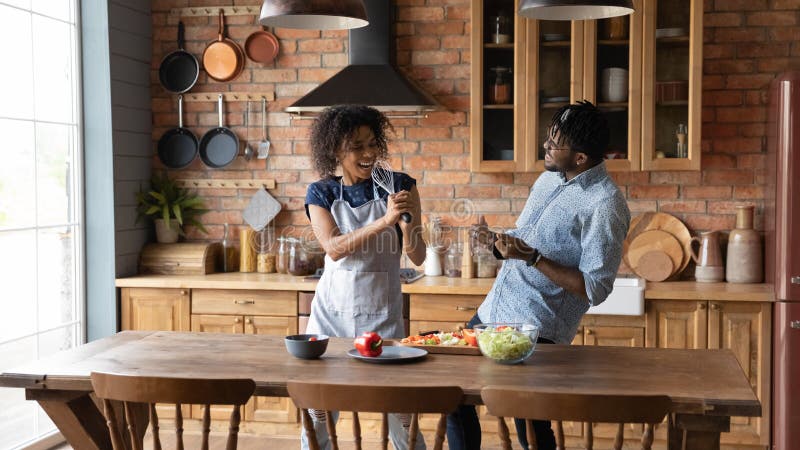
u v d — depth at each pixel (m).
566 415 2.19
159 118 5.48
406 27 5.19
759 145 4.90
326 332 3.35
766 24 4.86
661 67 4.65
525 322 3.10
